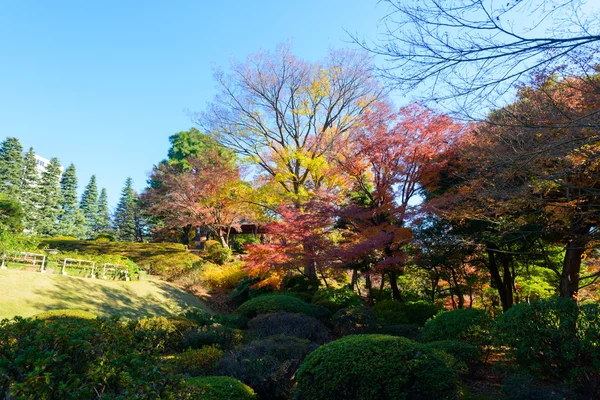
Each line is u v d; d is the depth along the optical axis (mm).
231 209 22094
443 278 15398
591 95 4449
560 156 4727
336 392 4289
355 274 17297
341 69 17078
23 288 10297
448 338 7688
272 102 17656
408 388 4293
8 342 2381
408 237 11453
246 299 15461
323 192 15031
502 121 5016
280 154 17891
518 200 6742
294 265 12953
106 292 12453
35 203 34500
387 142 12078
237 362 5531
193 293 16125
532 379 5816
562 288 9414
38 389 2062
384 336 4820
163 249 22297
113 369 2344
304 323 8906
